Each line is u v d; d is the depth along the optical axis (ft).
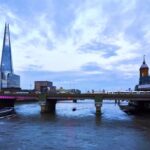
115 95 457.68
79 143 218.38
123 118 390.42
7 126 308.60
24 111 524.11
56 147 205.98
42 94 487.20
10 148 203.10
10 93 510.17
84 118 390.42
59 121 354.13
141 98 448.24
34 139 234.38
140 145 210.79
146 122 343.87
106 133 261.44
